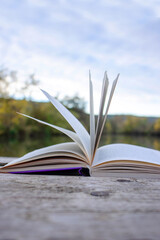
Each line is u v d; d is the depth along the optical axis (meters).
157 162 0.81
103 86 0.81
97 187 0.64
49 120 27.62
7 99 24.03
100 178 0.77
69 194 0.56
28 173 0.84
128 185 0.67
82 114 33.25
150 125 44.75
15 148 9.95
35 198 0.52
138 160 0.79
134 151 0.92
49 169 0.82
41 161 0.83
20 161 0.82
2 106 24.06
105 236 0.33
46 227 0.36
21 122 25.33
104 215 0.42
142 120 45.12
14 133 25.17
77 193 0.57
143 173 0.80
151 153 0.92
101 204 0.49
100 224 0.38
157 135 44.19
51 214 0.42
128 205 0.49
